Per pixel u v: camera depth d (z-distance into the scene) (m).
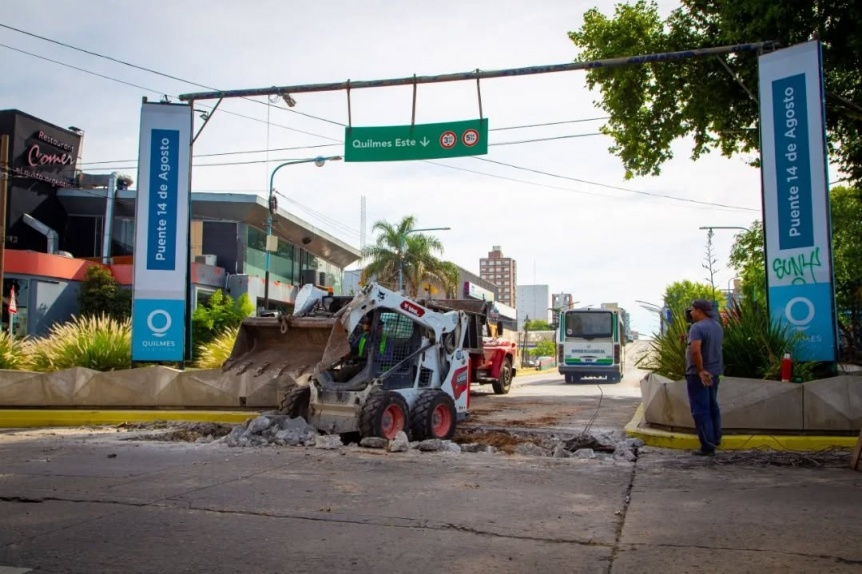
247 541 4.71
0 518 5.32
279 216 40.34
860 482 6.72
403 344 10.41
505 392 20.89
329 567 4.18
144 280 13.48
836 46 16.14
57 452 8.71
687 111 19.50
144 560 4.32
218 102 13.99
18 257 31.45
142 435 10.39
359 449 8.83
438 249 45.31
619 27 19.50
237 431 9.70
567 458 8.23
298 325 10.20
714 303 8.55
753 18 15.98
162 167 13.73
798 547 4.52
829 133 19.41
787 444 8.70
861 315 21.58
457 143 13.61
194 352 25.77
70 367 13.67
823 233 10.37
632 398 18.52
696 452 8.38
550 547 4.56
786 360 9.27
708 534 4.85
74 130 39.66
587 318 28.69
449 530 4.98
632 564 4.21
